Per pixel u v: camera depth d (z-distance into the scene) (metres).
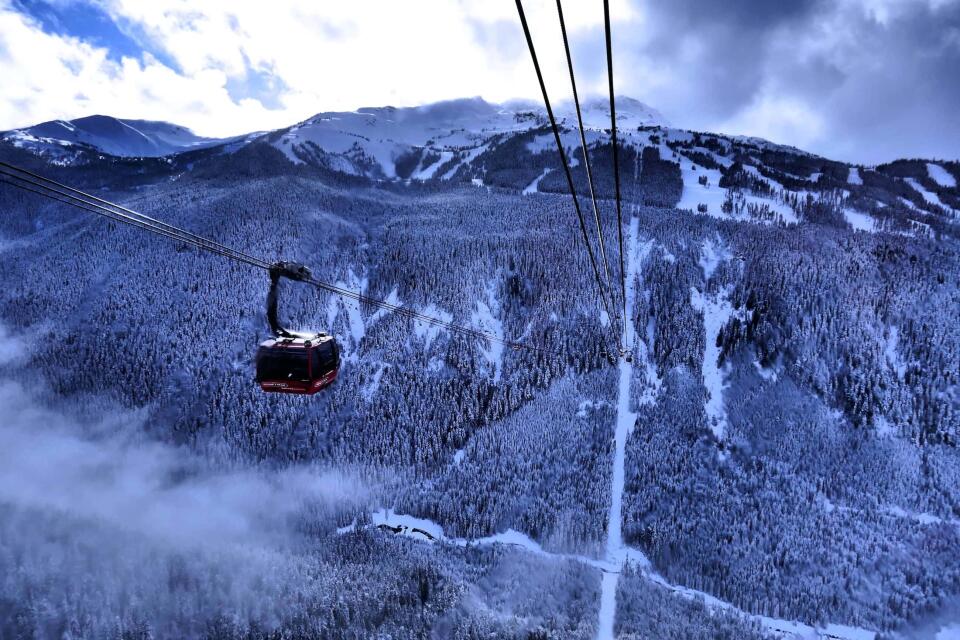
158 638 110.69
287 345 22.34
